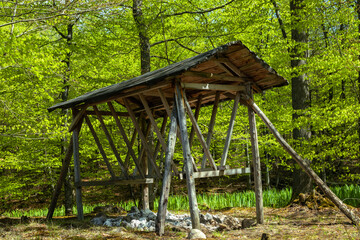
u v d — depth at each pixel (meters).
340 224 5.93
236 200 10.33
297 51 9.64
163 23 10.53
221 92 7.30
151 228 6.08
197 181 21.62
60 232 5.88
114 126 14.27
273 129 6.55
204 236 4.98
